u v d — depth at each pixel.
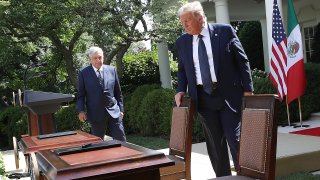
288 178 4.69
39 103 4.50
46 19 10.22
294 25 7.34
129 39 10.81
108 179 2.33
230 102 3.87
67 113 10.30
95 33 9.98
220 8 10.81
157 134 10.09
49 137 3.84
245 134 2.97
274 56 7.46
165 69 12.82
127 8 10.25
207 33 3.88
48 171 2.38
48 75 13.91
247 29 17.83
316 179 4.53
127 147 2.84
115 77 5.78
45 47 13.67
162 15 10.41
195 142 8.16
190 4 3.82
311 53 13.97
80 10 10.30
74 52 13.89
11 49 10.91
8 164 7.34
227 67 3.87
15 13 10.37
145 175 2.42
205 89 3.87
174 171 3.55
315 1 13.42
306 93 8.76
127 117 11.15
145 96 10.20
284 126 8.17
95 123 5.63
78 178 2.20
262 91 8.30
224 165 4.00
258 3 14.64
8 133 11.70
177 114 3.89
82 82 5.66
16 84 14.25
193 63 3.94
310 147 5.49
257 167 2.80
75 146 3.11
